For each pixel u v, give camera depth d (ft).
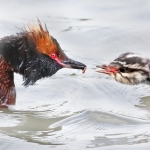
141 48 67.77
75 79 57.98
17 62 52.08
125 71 57.67
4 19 73.72
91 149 43.73
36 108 52.01
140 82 58.18
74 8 78.79
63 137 45.93
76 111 51.42
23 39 51.93
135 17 76.07
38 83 56.75
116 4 80.02
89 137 45.91
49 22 74.08
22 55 51.98
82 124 48.34
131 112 51.75
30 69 52.24
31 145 44.21
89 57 65.00
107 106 52.90
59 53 52.75
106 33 70.79
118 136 46.21
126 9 78.38
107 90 56.24
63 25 73.36
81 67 53.21
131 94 55.93
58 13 77.00
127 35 70.28
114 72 57.77
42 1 80.74
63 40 69.36
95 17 76.02
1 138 45.32
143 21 74.95
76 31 71.56
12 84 52.75
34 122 48.85
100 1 80.69
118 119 49.39
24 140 45.14
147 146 44.34
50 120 49.37
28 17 75.25
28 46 51.90
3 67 52.19
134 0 80.74
